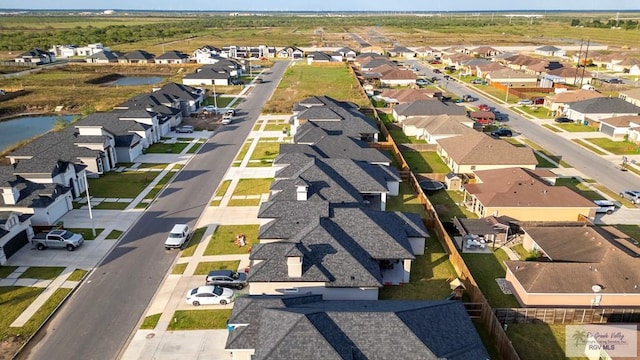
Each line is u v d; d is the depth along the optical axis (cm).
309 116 8038
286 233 4134
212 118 9806
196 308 3703
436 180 6300
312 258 3709
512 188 5266
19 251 4559
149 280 4100
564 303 3644
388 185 5838
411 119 8819
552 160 7206
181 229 4734
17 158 6381
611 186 6228
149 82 14588
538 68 14375
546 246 4256
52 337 3391
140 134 7612
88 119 7688
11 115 10400
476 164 6316
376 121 9219
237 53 19525
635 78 14088
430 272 4222
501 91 12469
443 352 2748
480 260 4438
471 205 5600
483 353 2855
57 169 5534
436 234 4900
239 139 8350
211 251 4559
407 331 2786
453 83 13738
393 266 4253
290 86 13350
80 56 19862
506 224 4822
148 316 3609
